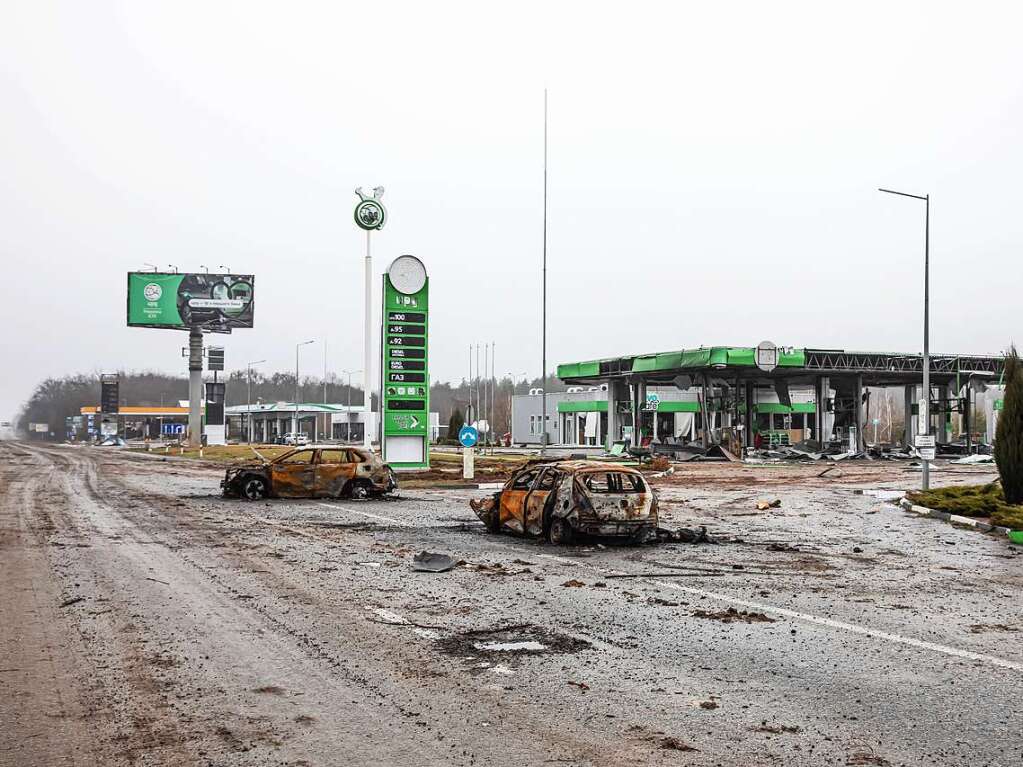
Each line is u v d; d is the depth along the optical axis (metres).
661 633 8.89
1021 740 5.84
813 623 9.43
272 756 5.47
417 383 37.09
